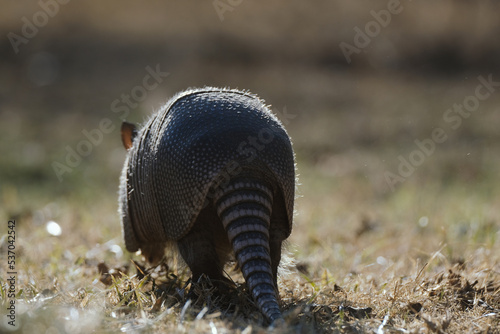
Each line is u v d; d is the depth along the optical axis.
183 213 12.10
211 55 65.81
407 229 22.06
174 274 14.44
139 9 77.62
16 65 64.06
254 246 11.30
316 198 30.48
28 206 27.02
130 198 13.95
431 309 12.71
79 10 75.19
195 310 11.75
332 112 49.72
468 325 11.89
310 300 12.62
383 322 11.62
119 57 65.38
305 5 77.69
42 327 10.26
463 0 75.06
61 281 14.85
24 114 49.97
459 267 15.33
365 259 18.61
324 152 40.84
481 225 21.34
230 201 11.55
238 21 74.56
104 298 12.80
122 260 17.34
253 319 11.75
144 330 10.84
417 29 70.06
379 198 30.75
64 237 20.66
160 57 65.50
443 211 25.45
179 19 74.94
